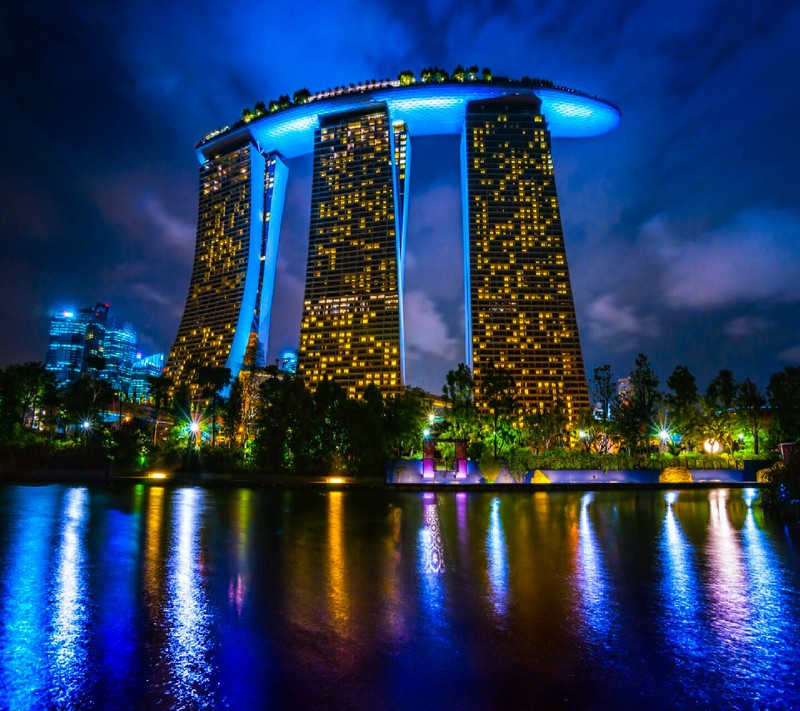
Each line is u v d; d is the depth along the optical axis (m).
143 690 8.36
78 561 17.81
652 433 83.94
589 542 23.06
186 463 73.56
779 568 17.75
